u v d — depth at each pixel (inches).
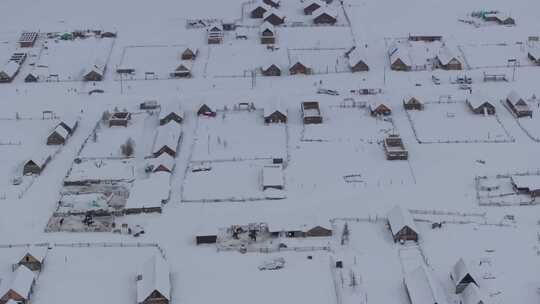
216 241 5487.2
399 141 6668.3
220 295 4955.7
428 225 5639.8
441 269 5147.6
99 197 6013.8
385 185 6171.3
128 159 6614.2
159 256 5182.1
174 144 6663.4
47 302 4889.3
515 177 6072.8
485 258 5231.3
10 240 5516.7
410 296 4766.2
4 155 6712.6
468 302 4739.2
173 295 4963.1
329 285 5014.8
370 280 5049.2
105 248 5442.9
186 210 5880.9
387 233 5556.1
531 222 5639.8
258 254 5344.5
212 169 6446.9
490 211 5792.3
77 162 6560.0
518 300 4827.8
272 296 4931.1
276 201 5979.3
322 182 6240.2
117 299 4926.2
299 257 5300.2
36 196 6082.7
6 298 4805.6
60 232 5610.2
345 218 5748.0
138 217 5802.2
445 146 6722.4
